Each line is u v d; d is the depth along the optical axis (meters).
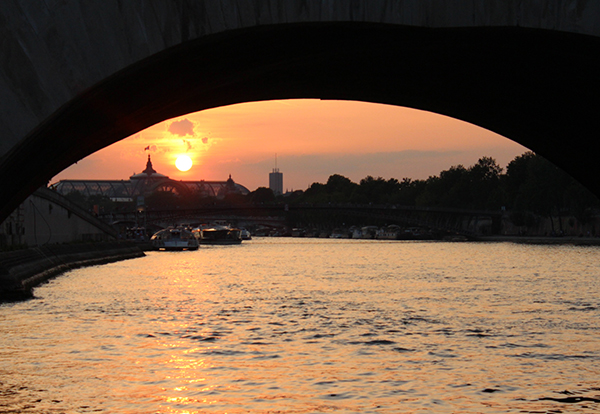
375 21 14.55
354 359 24.36
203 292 48.09
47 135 16.22
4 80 14.20
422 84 21.12
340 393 20.03
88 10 14.34
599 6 15.06
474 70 19.41
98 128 18.44
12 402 19.09
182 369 22.89
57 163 19.94
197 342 27.55
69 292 47.66
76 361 24.05
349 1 14.41
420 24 14.74
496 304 39.53
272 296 45.06
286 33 15.53
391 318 33.88
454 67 19.22
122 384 21.05
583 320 32.84
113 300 42.53
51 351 25.70
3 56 14.20
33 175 18.97
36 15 14.30
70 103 14.58
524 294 45.34
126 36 14.35
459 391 20.17
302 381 21.34
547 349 25.81
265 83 19.94
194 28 14.34
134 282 57.12
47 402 19.08
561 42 16.06
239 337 28.66
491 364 23.45
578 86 19.06
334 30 15.41
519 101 21.53
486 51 17.56
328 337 28.55
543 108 21.38
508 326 31.09
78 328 30.98
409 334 29.14
